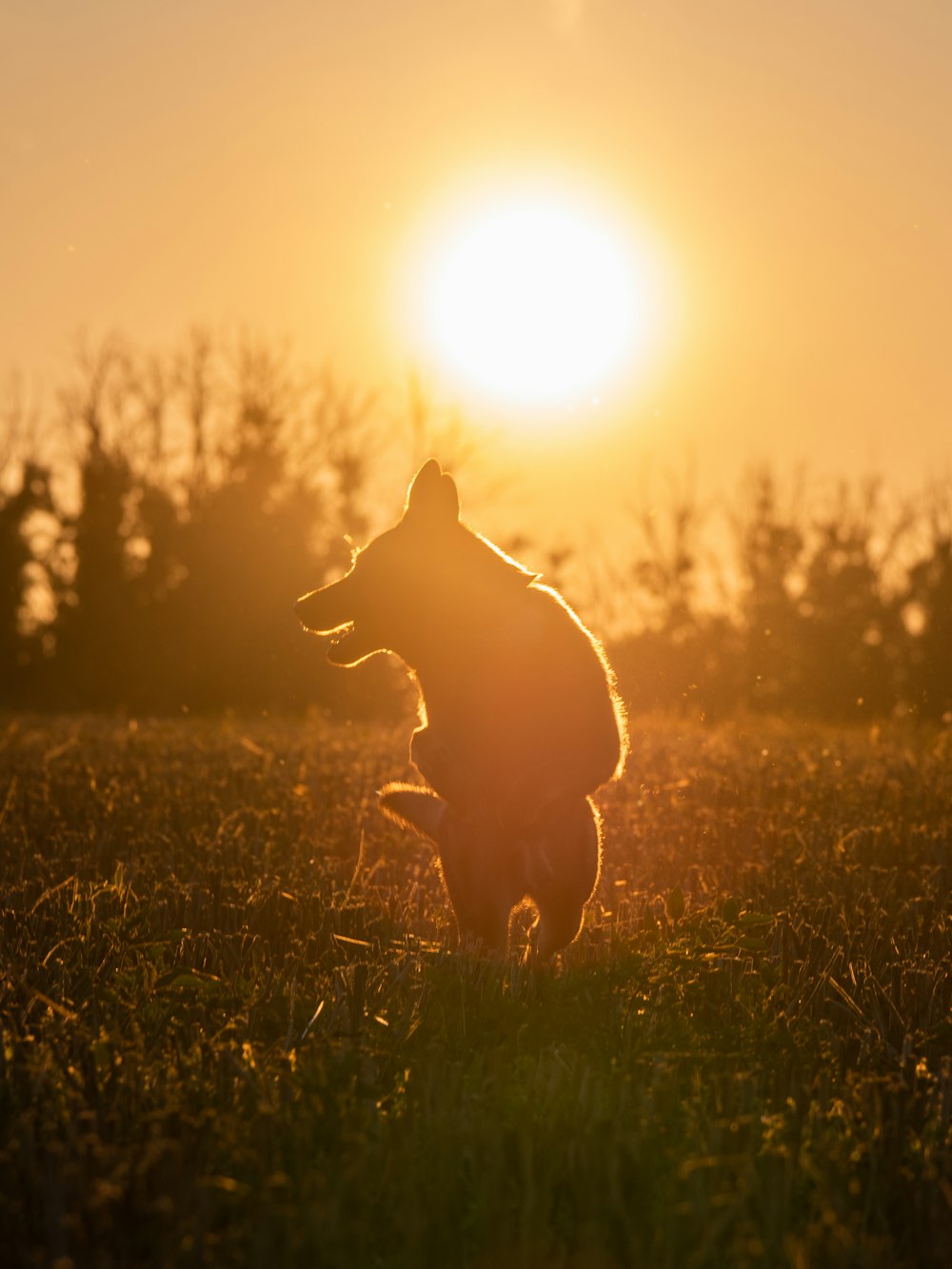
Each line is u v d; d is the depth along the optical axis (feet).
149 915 46.93
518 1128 27.55
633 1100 29.53
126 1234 24.32
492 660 42.34
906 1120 29.07
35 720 165.78
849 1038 35.32
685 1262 23.91
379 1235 25.23
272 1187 25.44
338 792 81.41
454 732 42.65
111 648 253.03
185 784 82.84
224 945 43.21
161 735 123.24
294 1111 28.45
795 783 85.30
